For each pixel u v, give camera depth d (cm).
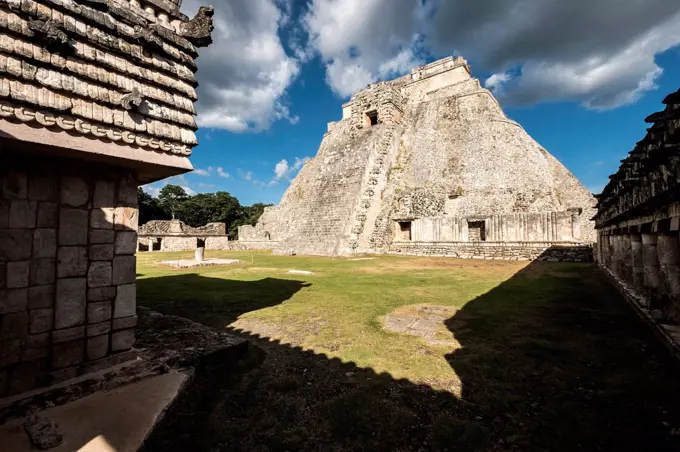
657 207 500
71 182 391
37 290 364
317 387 395
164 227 3553
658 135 414
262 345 527
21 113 318
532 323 620
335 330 594
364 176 2494
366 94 3112
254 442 302
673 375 404
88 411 327
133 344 433
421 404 356
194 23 475
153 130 423
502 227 1909
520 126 2856
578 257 1650
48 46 336
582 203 2434
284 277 1236
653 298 616
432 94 3503
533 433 306
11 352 345
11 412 316
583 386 386
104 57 381
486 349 498
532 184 2377
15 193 355
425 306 761
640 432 304
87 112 364
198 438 307
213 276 1280
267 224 3603
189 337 514
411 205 2453
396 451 287
